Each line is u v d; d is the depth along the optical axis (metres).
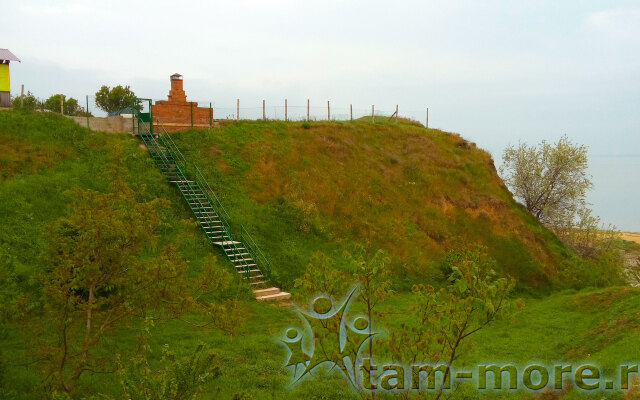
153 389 7.64
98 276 9.52
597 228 36.62
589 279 27.69
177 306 10.26
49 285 9.05
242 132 29.39
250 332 15.73
